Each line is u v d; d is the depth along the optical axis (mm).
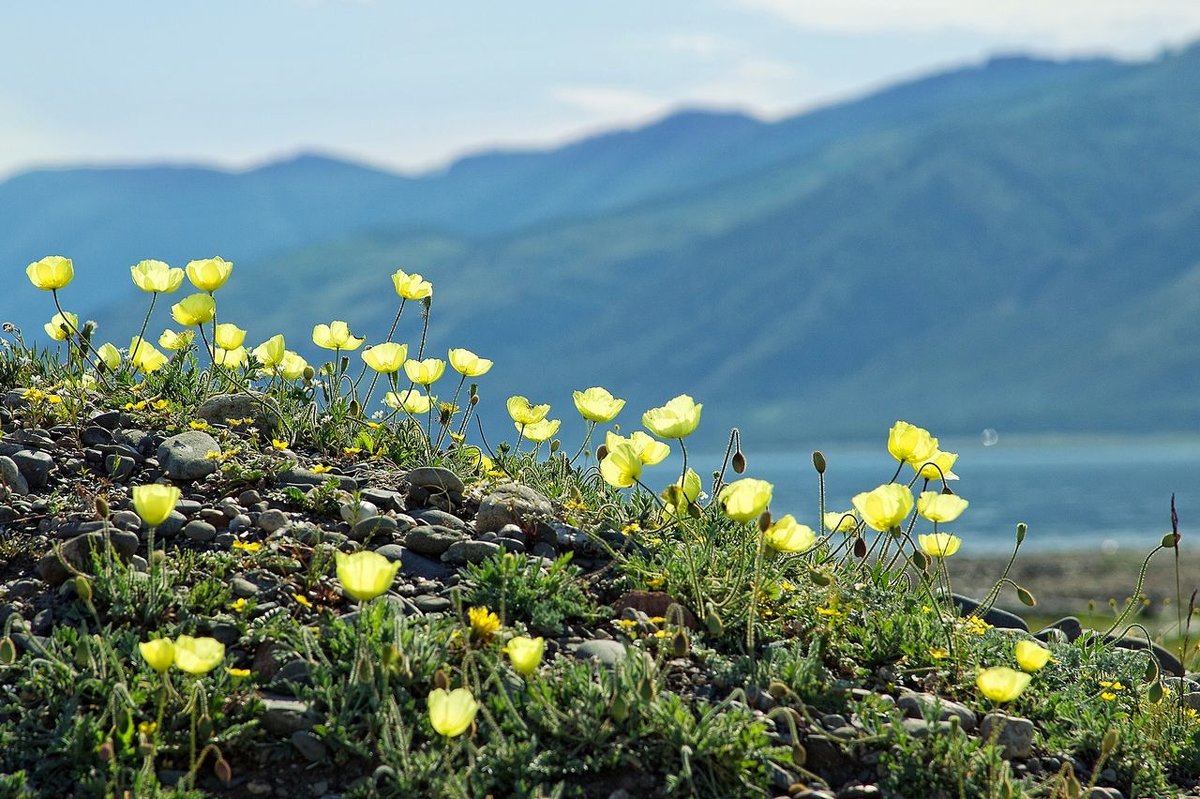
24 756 2422
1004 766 2465
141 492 2457
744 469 2676
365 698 2465
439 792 2402
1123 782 2551
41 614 2535
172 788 2404
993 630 2688
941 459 2678
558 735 2447
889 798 2465
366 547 2645
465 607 2572
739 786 2439
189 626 2520
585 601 2598
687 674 2535
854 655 2598
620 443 2652
